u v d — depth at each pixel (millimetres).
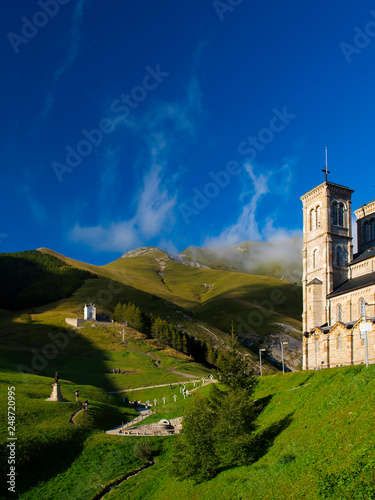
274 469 33500
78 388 93438
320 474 28016
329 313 93438
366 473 25625
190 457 42375
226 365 60094
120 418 76500
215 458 42062
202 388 95812
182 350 169875
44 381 92188
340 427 34250
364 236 102938
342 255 98000
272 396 58344
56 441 55594
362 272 92875
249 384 59312
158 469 51781
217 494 35625
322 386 48938
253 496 31094
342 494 24766
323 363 82750
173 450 56875
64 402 73688
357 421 33344
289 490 28297
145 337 173625
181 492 40875
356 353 75250
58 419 64125
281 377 66438
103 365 133625
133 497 44406
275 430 44375
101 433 63062
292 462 32969
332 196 99562
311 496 26000
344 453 29516
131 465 54031
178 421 70188
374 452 27438
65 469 51219
